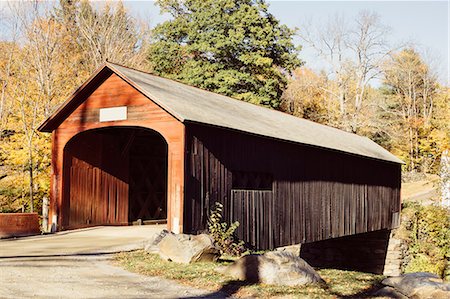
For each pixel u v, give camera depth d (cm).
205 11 3456
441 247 2611
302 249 2452
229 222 1423
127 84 1458
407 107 4734
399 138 4391
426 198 3453
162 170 2106
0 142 2248
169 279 865
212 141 1384
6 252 1113
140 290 773
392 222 2578
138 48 3597
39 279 830
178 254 1020
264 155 1598
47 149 2198
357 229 2202
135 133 1825
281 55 3569
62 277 852
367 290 833
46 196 2372
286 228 1688
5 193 2456
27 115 2228
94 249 1168
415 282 797
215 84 3356
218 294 765
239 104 1967
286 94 4122
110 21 3197
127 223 1864
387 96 4866
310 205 1842
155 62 3550
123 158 1864
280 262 860
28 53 2362
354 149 2189
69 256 1067
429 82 4781
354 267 2592
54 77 2328
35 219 1545
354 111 4156
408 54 4641
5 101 2275
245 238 1482
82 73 2638
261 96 3403
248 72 3466
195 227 1303
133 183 1931
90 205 1703
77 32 2938
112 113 1486
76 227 1642
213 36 3419
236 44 3353
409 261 2605
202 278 868
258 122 1691
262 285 824
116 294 740
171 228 1284
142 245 1227
